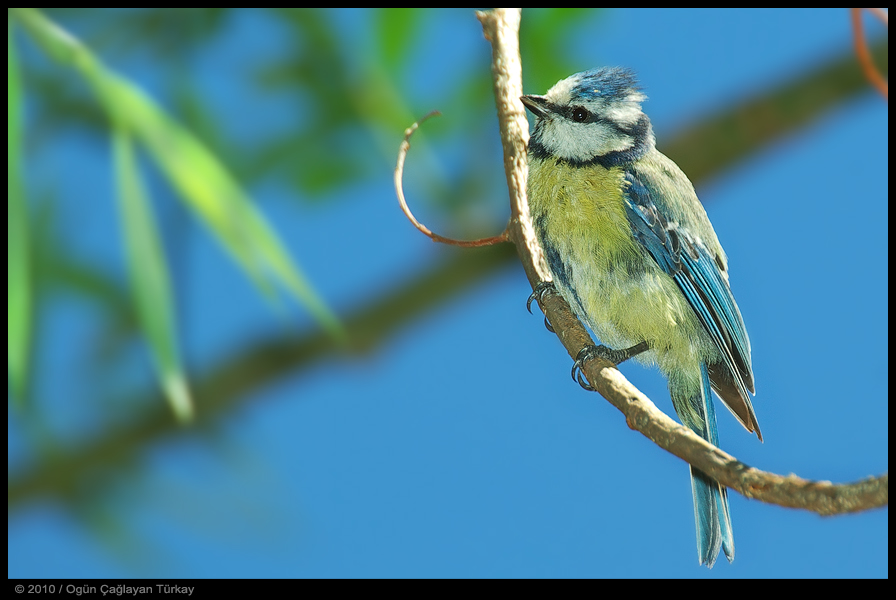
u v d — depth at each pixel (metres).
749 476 4.40
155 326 5.80
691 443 4.80
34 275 7.88
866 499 3.91
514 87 7.75
